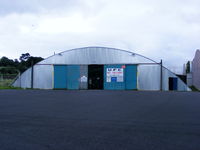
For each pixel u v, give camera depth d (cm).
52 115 595
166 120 527
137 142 348
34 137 376
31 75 2231
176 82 2042
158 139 365
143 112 650
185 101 970
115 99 1062
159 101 969
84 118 550
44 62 2212
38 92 1611
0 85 2431
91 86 2150
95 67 2150
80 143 342
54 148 319
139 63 2056
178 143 344
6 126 460
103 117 564
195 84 3062
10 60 7206
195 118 554
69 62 2186
